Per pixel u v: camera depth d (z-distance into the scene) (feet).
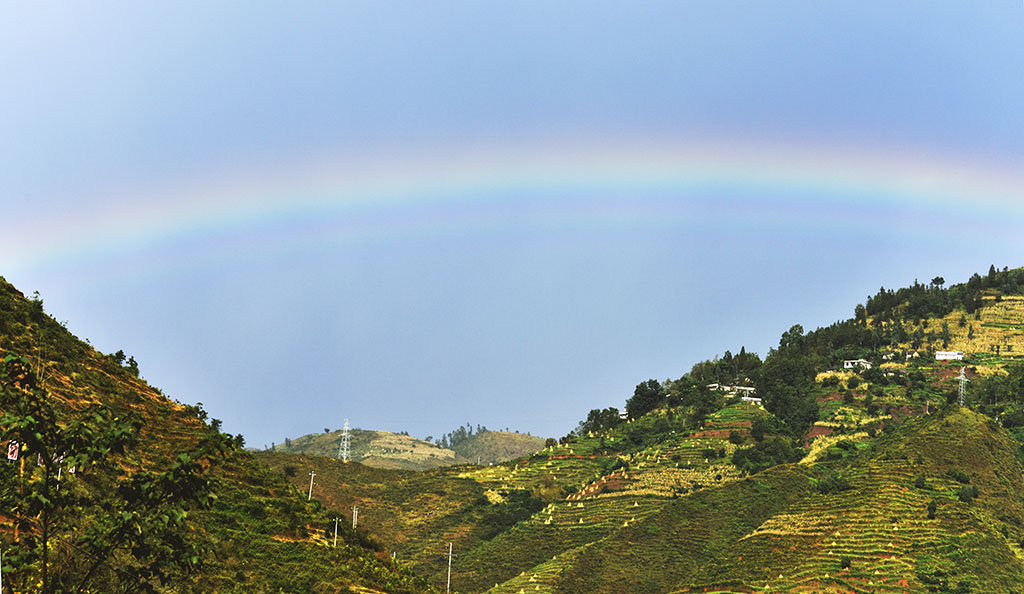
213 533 326.65
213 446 107.55
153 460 333.01
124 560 199.41
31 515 100.01
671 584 595.47
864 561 525.34
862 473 653.71
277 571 319.88
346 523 409.90
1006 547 544.21
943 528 557.33
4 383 99.60
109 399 356.18
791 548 561.84
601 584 592.60
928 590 488.44
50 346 361.92
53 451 100.48
